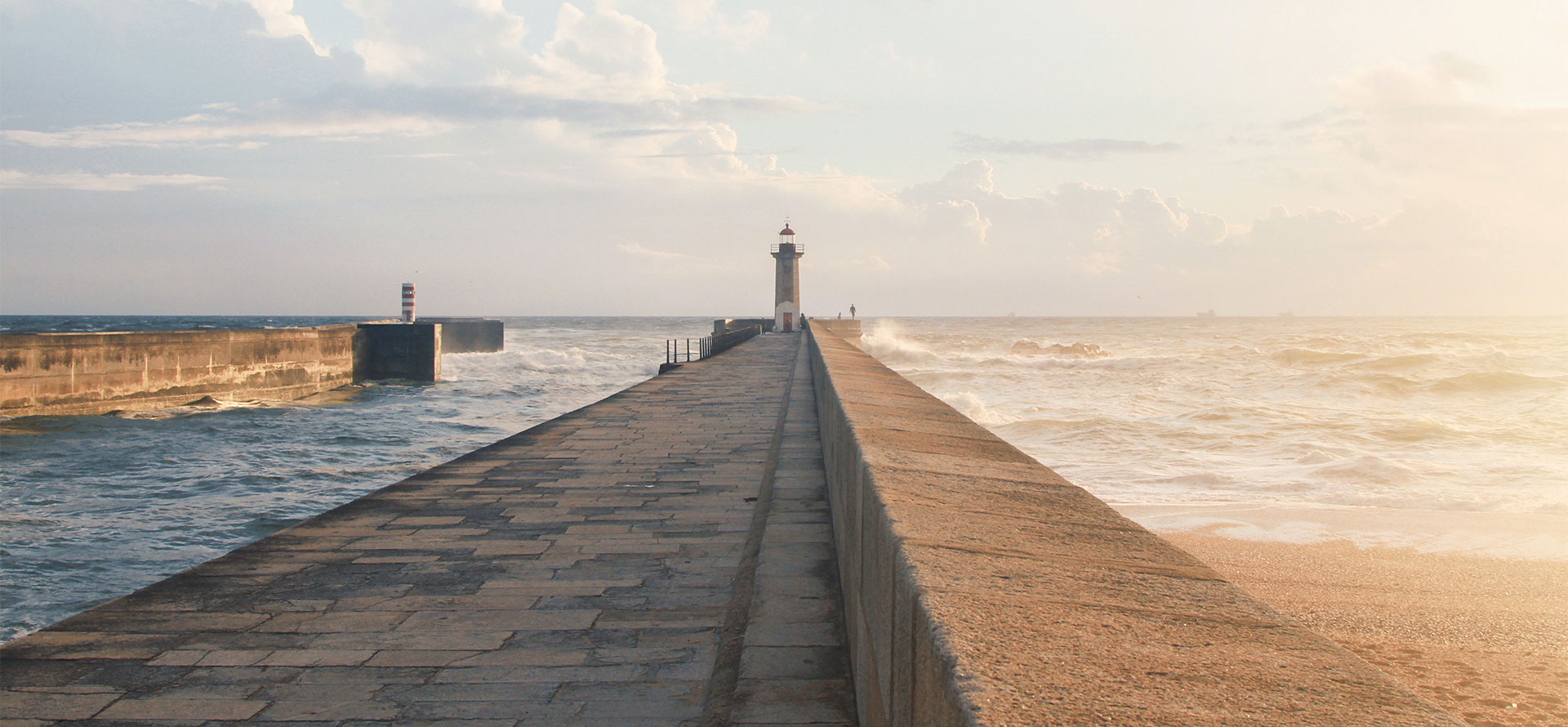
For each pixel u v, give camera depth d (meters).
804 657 3.39
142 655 3.90
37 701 3.42
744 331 48.28
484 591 4.86
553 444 10.47
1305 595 7.79
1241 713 0.86
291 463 16.17
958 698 0.92
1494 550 9.30
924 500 2.13
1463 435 18.50
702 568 5.32
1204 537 10.02
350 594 4.80
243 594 4.79
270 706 3.39
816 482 6.95
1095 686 0.94
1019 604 1.28
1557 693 5.50
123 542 10.16
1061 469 15.10
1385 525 10.50
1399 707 0.89
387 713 3.33
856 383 6.02
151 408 25.77
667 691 3.54
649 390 17.67
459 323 62.97
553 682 3.63
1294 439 18.23
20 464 15.91
